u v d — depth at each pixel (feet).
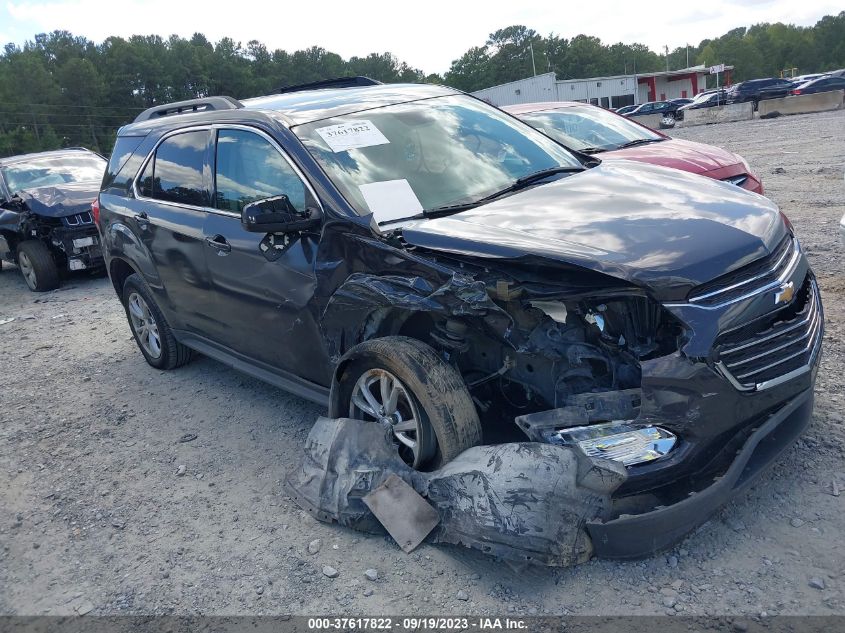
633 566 9.74
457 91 16.89
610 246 9.94
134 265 18.10
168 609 10.20
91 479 14.42
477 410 11.66
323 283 12.16
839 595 8.79
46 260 33.50
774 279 9.98
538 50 444.55
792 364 10.07
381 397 11.87
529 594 9.49
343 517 11.18
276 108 14.75
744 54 490.49
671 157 23.12
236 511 12.48
